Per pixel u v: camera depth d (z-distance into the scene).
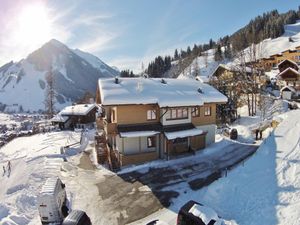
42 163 29.91
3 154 37.62
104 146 31.02
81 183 23.56
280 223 13.54
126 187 22.09
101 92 27.70
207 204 17.92
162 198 19.77
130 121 27.52
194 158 28.09
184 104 28.05
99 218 17.64
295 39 140.12
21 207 20.05
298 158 19.19
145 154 27.44
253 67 55.72
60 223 17.39
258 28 172.38
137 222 16.84
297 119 26.31
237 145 31.72
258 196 16.61
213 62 137.62
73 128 57.41
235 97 53.84
